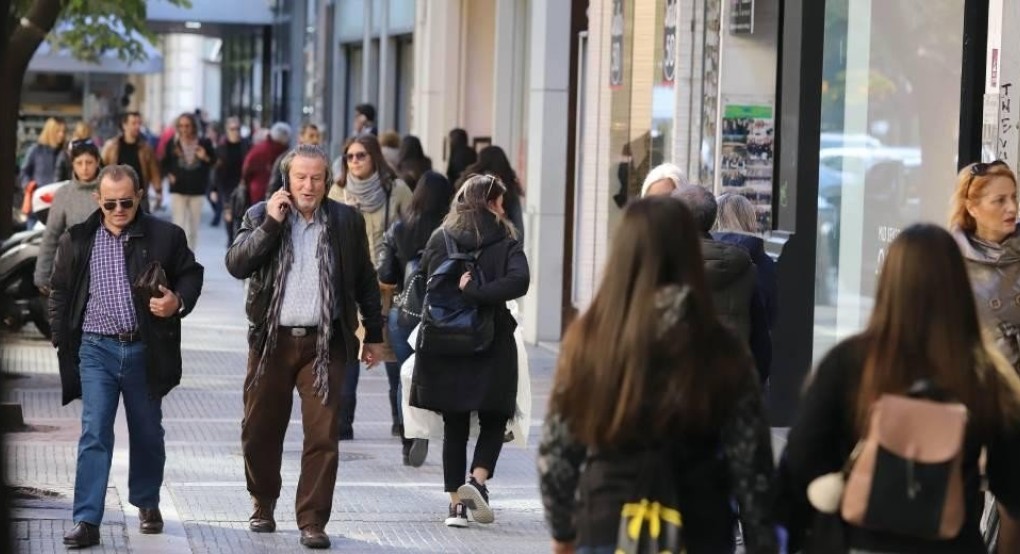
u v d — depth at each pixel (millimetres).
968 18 29188
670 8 41656
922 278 13422
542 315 51219
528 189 52031
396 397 34000
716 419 13547
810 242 31438
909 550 13164
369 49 83312
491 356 26125
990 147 29203
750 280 22812
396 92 79688
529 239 51875
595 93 47656
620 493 13523
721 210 24953
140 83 176125
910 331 13398
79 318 23922
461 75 66562
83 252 23969
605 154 47188
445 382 26000
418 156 43688
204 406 38344
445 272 25969
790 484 13852
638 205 13875
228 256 24641
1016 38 29016
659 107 42781
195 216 71625
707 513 13641
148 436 24453
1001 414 13422
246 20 100688
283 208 24375
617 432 13453
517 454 33844
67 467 30125
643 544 13391
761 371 23188
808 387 13797
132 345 24047
